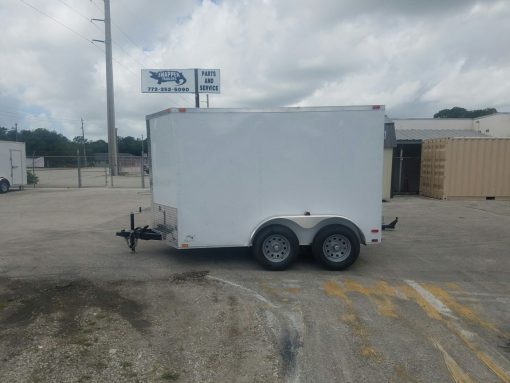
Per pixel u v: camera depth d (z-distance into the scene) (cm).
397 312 545
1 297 586
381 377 387
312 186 730
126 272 715
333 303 574
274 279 681
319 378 385
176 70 2831
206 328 490
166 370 397
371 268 755
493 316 537
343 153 727
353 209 736
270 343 453
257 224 732
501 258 834
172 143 724
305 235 733
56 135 9138
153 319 514
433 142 1959
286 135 722
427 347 447
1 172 2281
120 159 4309
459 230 1134
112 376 385
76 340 455
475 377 389
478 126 3103
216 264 770
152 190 832
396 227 1177
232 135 719
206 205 727
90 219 1329
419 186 2178
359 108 720
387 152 1852
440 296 609
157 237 813
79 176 2731
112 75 4131
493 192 1858
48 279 671
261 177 726
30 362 407
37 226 1191
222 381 379
